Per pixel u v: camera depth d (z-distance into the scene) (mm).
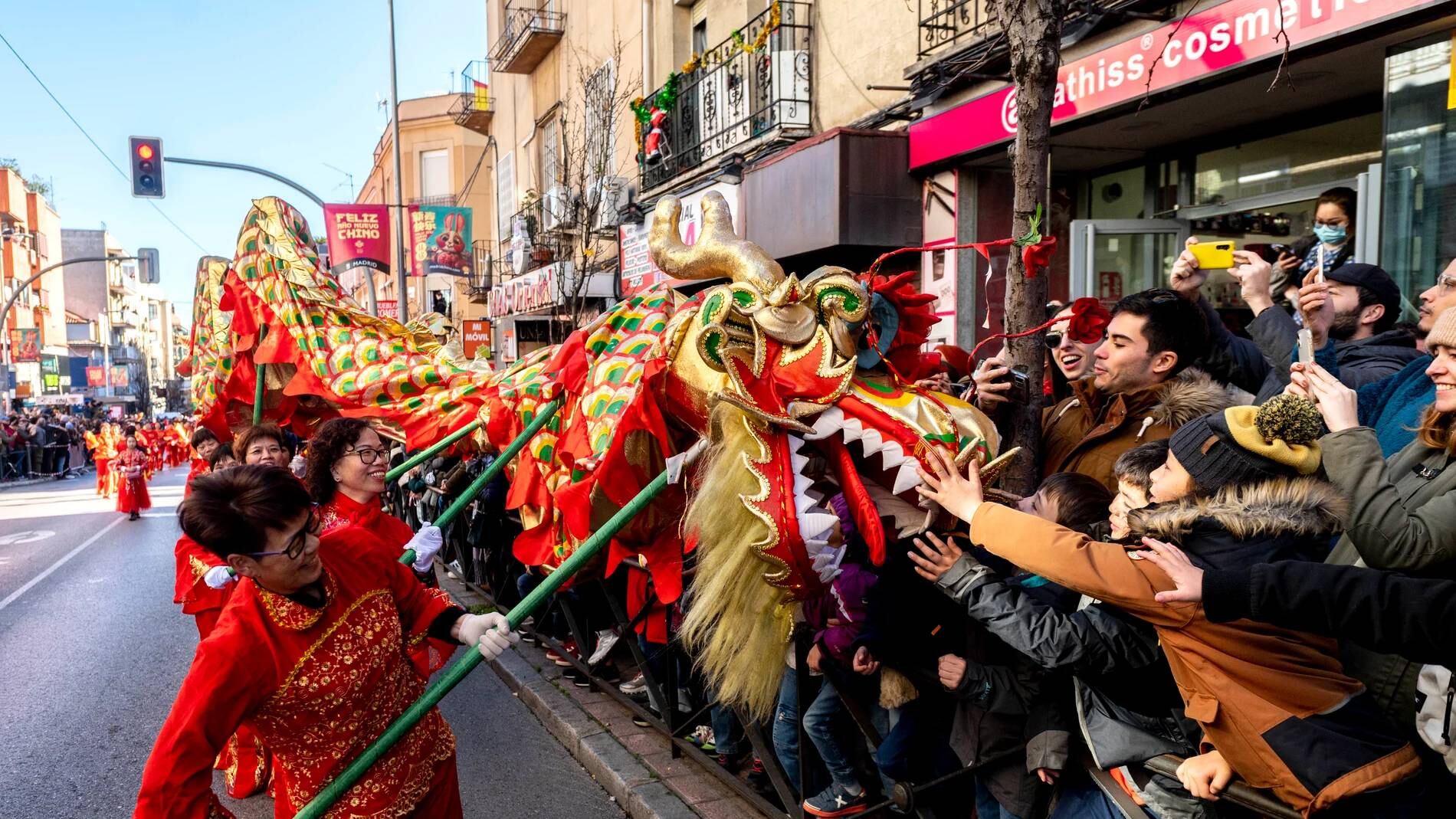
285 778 2158
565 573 2441
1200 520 1741
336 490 3209
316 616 2027
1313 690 1636
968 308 7203
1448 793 1714
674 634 3723
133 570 9578
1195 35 4934
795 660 2912
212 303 6219
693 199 10359
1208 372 2816
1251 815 1827
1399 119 4297
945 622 2586
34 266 47781
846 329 2172
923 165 7285
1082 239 6492
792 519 2045
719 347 2113
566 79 15922
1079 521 2242
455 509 3348
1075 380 3047
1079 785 2213
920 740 2693
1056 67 2537
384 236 16547
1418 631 1432
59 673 5914
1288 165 5703
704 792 3598
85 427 32094
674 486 2725
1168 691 1984
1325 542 1820
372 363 4852
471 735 4594
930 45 7344
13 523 14219
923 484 2102
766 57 9461
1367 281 2904
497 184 20906
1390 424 2309
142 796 1841
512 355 13125
